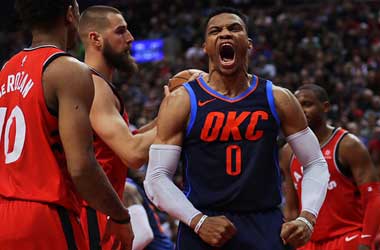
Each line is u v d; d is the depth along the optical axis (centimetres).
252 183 314
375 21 2006
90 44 414
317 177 325
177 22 2250
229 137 316
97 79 392
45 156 288
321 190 323
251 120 317
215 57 325
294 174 500
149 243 497
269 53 1923
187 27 2198
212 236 303
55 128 289
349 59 1855
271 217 318
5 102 300
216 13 333
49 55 291
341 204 482
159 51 2186
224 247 312
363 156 479
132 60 426
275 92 325
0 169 298
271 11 2197
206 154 318
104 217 385
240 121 316
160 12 2373
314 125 488
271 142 320
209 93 323
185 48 2162
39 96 287
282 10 2186
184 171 327
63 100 281
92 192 281
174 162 321
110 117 382
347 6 2080
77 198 298
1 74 306
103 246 383
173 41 2170
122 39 416
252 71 1772
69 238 288
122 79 1909
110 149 390
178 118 320
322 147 488
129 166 376
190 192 320
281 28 2012
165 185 316
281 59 1834
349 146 479
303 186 326
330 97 1526
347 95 1542
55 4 298
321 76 1631
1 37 2033
